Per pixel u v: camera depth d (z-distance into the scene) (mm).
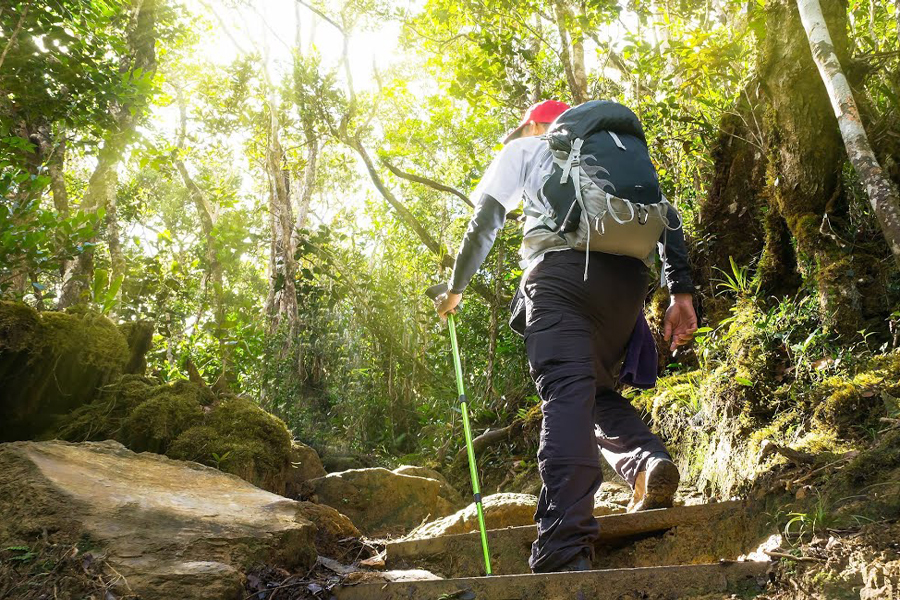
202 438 3633
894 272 3455
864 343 3178
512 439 5758
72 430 3582
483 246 2508
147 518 2199
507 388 7109
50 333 3646
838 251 3590
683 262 2617
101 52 6863
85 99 6867
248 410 3896
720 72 5562
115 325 4086
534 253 2430
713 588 1831
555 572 2002
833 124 3820
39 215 4496
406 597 2023
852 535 1865
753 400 3186
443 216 12164
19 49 6250
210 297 10898
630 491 3605
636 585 1876
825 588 1639
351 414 8891
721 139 4910
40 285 4840
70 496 2191
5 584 1909
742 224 4816
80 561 1966
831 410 2727
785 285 4082
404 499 4172
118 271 10305
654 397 4227
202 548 2129
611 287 2355
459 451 6004
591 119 2398
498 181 2473
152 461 2762
